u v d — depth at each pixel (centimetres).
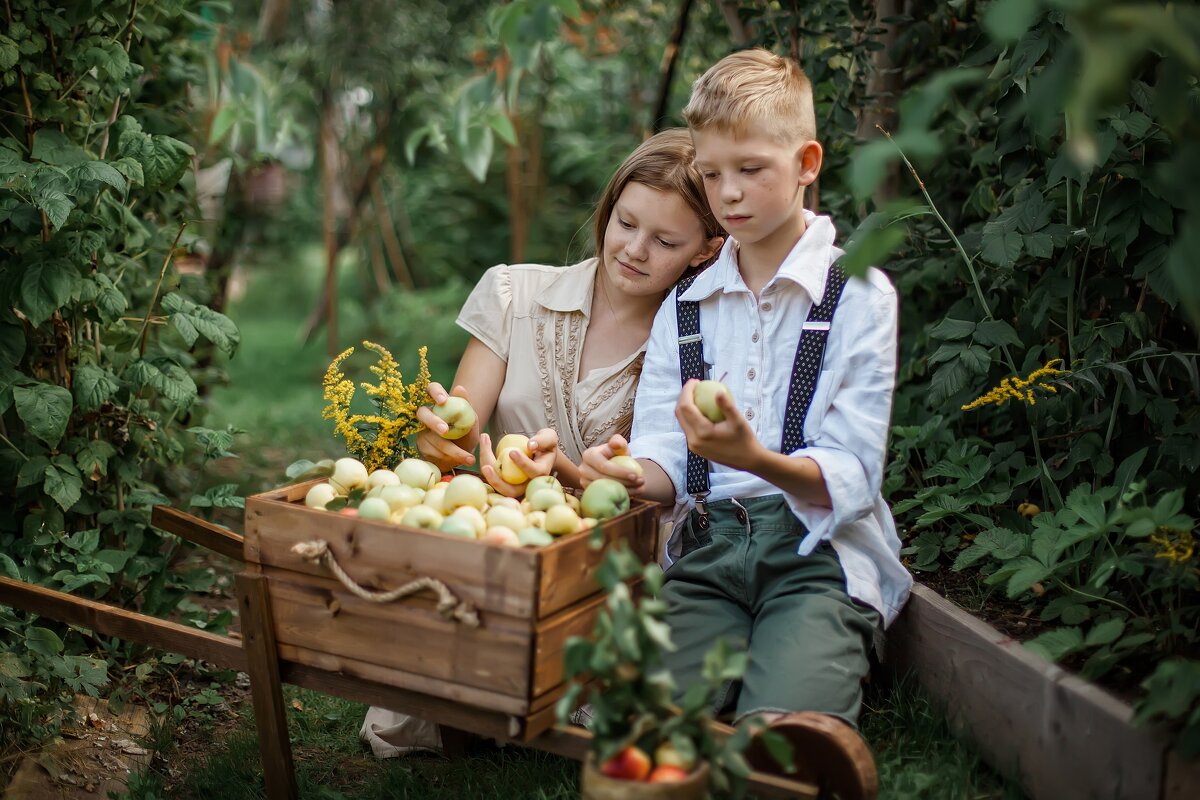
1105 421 270
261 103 507
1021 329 292
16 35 278
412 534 188
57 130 299
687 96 562
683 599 235
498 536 190
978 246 294
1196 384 248
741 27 388
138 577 298
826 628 218
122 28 307
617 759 163
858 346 228
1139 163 254
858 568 232
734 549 234
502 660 183
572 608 192
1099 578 218
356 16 740
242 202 569
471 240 909
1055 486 268
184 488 429
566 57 812
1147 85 254
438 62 787
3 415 297
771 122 218
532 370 267
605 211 260
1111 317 279
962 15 332
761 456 210
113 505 313
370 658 198
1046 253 263
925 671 244
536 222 873
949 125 338
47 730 252
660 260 247
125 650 296
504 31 315
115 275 317
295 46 791
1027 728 209
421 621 190
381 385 243
